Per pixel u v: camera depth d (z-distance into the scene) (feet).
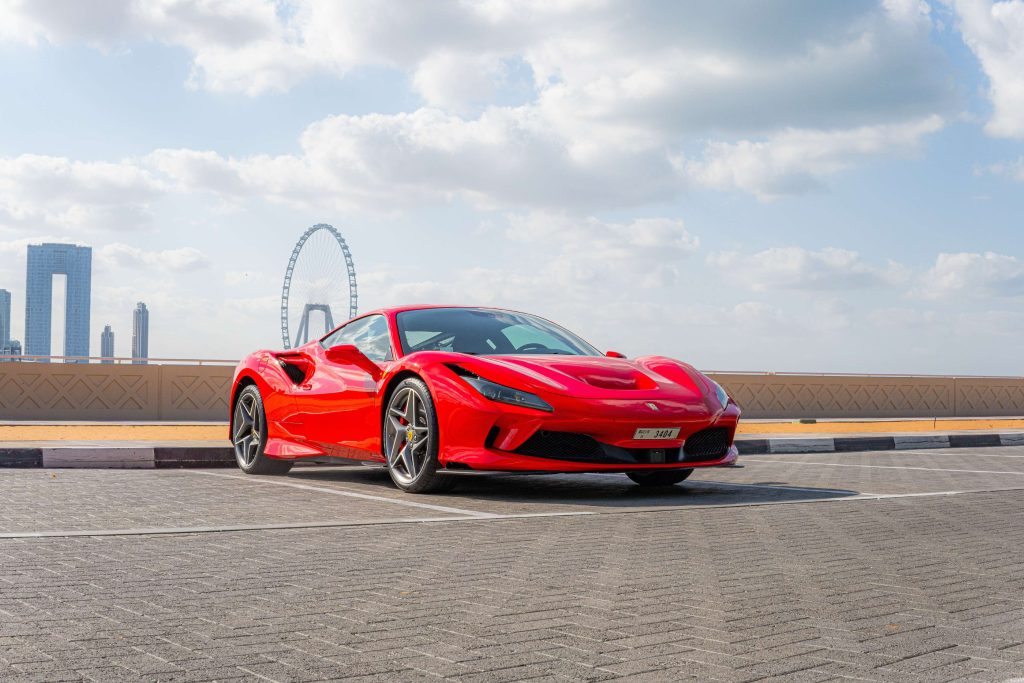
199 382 46.14
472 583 9.20
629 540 11.87
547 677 6.26
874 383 58.13
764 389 54.13
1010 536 12.51
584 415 15.56
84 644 6.89
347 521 13.24
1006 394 63.87
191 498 15.79
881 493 17.52
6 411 43.62
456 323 19.02
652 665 6.55
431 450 16.51
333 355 17.89
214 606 8.14
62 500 15.20
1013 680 6.32
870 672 6.46
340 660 6.57
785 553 11.05
